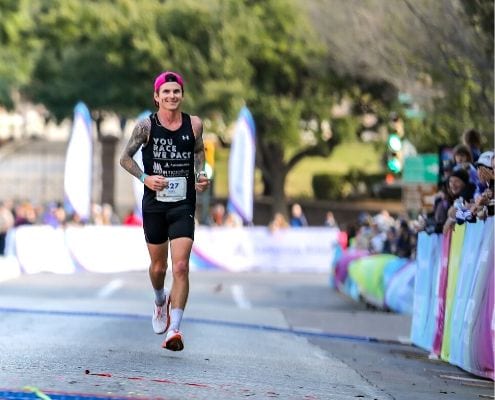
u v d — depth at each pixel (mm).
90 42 89688
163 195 18078
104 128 119500
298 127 84938
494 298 19781
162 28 84062
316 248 72188
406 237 43969
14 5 75812
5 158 112500
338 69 58875
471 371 21516
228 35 82000
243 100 82812
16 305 35125
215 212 80750
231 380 17766
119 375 17281
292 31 81750
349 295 48000
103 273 63750
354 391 18000
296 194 108375
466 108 41625
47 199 108562
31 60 89312
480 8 33969
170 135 18094
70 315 31312
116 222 82812
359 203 104500
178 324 17750
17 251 62250
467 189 24641
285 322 33312
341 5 45062
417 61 41969
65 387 15602
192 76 83438
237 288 53125
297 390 17312
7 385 15727
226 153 115750
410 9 37594
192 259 71688
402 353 25828
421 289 27297
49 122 113250
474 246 21516
